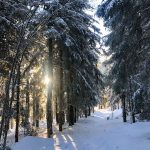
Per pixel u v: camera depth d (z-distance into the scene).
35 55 21.62
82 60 27.61
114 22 15.45
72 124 31.42
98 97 41.44
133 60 14.55
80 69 28.97
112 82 34.69
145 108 16.38
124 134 21.30
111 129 26.48
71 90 29.55
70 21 23.36
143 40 14.15
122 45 14.94
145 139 17.34
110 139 19.22
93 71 31.59
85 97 31.30
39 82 27.39
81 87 30.17
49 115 23.47
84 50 28.11
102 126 32.50
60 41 24.47
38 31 13.75
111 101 39.16
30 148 16.25
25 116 24.55
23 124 24.80
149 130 21.75
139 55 14.35
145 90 15.92
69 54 25.88
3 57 16.95
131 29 14.45
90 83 31.69
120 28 15.18
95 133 24.44
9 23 15.53
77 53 25.73
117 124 32.66
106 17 14.38
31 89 27.42
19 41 12.26
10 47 16.80
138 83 18.25
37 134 25.56
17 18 15.66
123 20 14.76
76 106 31.08
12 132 33.19
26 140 17.66
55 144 18.70
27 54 20.44
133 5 13.88
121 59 15.35
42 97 35.34
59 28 22.55
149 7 13.27
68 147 17.80
